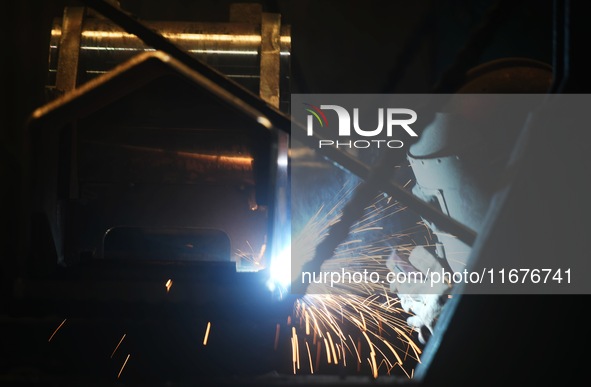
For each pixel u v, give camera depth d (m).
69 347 1.62
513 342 1.29
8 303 1.64
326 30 4.55
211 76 1.72
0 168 3.70
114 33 2.31
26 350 1.61
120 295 1.68
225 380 1.27
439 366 1.28
